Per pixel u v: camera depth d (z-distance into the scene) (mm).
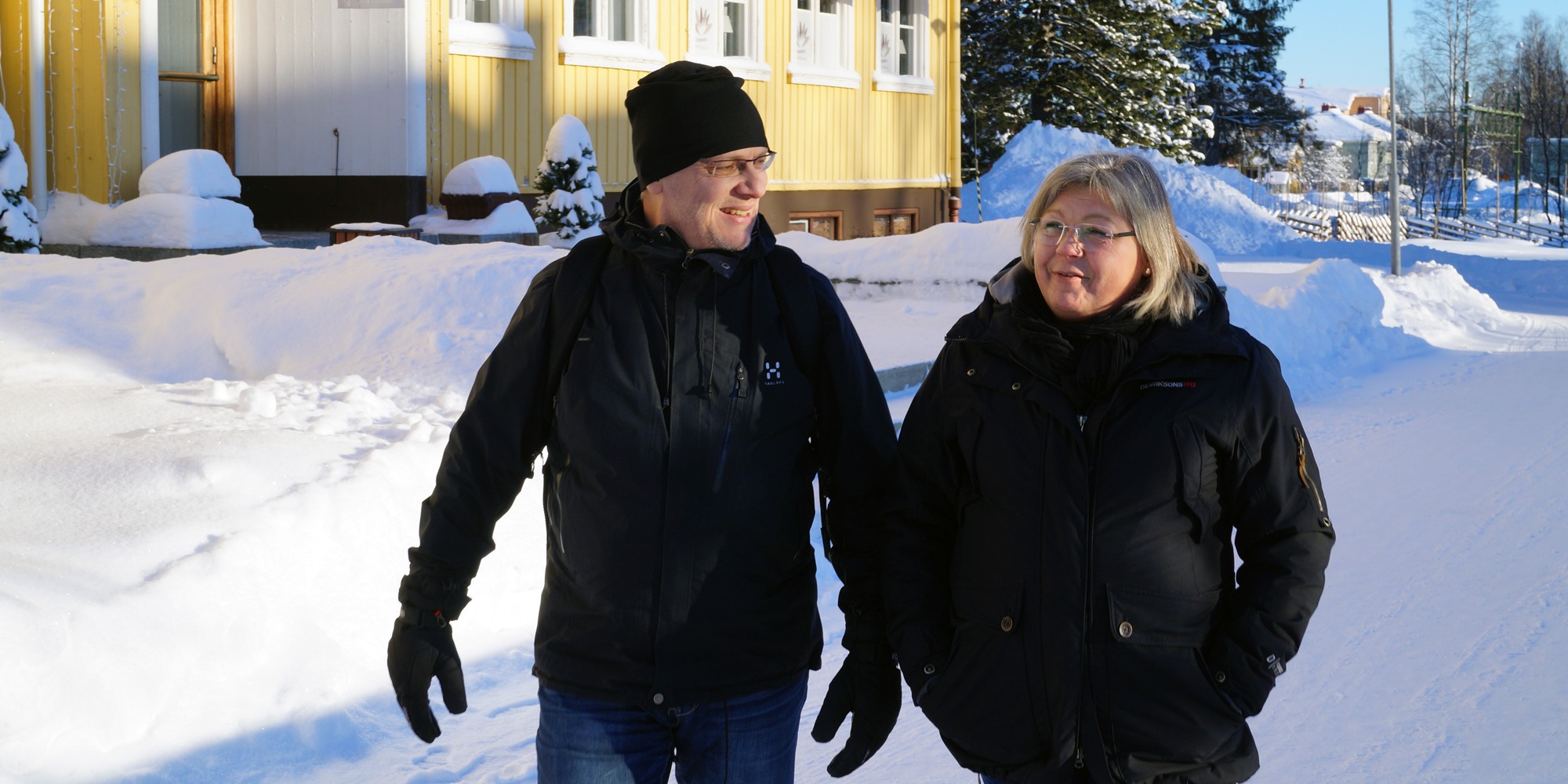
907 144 22516
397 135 13609
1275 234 39531
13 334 7160
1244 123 53094
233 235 11414
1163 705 2480
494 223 13039
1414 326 17203
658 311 2516
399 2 13430
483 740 4195
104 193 11625
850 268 13984
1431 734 4398
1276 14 52781
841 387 2619
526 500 5500
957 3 23484
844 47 20641
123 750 3646
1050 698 2506
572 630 2531
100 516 4355
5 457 4812
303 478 4902
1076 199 2508
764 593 2551
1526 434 9805
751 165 2529
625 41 16828
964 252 13625
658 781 2594
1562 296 26484
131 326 7691
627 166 16938
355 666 4359
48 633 3602
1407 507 7555
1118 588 2461
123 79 11664
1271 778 4098
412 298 7758
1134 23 38906
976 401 2596
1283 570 2484
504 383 2572
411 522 5051
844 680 2756
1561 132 67625
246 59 14008
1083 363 2496
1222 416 2451
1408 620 5570
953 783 4051
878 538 2764
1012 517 2543
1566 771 4078
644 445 2473
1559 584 6020
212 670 3965
